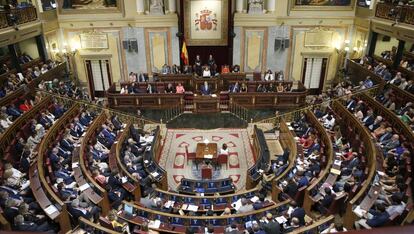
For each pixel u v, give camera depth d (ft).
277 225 24.86
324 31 61.36
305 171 33.68
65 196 28.66
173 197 31.48
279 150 45.44
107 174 33.88
